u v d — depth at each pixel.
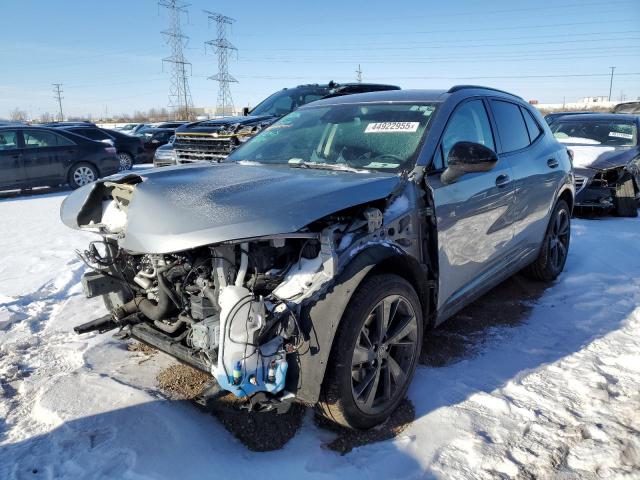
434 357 3.46
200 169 3.10
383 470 2.40
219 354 2.28
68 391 3.00
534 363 3.37
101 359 3.46
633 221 7.93
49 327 3.98
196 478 2.33
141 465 2.39
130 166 16.38
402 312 2.86
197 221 2.24
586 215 8.41
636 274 5.07
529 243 4.38
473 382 3.14
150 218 2.33
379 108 3.68
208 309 2.46
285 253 2.51
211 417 2.79
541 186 4.37
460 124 3.53
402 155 3.13
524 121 4.53
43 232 7.48
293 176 2.84
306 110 4.12
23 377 3.26
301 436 2.64
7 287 4.89
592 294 4.57
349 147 3.38
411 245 2.88
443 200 3.05
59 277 5.17
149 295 2.88
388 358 2.76
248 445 2.58
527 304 4.41
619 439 2.59
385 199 2.76
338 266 2.42
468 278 3.49
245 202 2.36
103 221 2.90
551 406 2.89
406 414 2.82
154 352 3.57
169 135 19.38
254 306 2.28
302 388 2.34
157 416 2.76
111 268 3.12
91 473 2.35
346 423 2.56
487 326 3.97
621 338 3.70
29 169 11.23
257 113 9.14
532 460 2.46
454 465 2.43
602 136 9.22
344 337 2.43
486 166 2.88
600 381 3.12
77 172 11.95
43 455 2.49
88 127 16.19
